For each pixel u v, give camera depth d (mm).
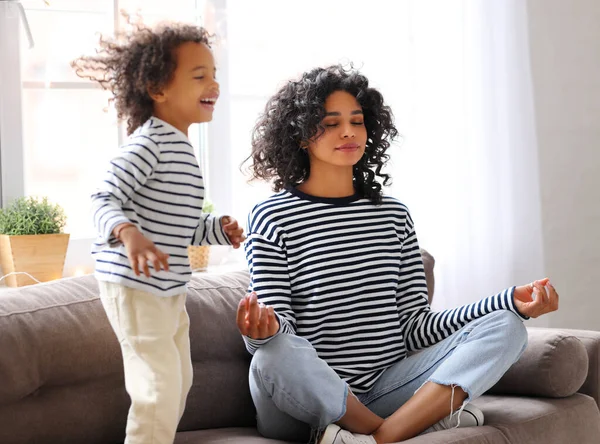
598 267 2805
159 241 1384
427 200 2473
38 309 1546
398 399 1658
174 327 1407
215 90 1459
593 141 2789
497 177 2529
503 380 1828
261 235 1707
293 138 1802
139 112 1437
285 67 2416
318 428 1508
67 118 2281
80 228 2309
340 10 2393
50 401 1517
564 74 2730
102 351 1565
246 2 2410
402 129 2445
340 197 1779
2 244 2014
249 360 1774
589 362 1868
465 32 2496
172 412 1356
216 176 2410
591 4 2779
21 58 2191
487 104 2518
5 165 2178
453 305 2492
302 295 1693
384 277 1745
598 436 1788
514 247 2596
